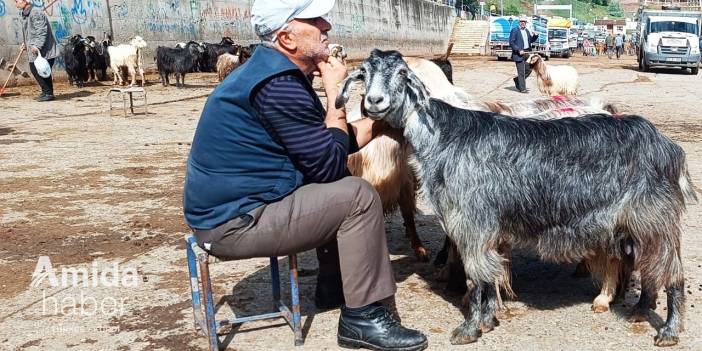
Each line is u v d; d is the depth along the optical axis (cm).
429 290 470
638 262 386
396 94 374
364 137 403
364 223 364
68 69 1927
